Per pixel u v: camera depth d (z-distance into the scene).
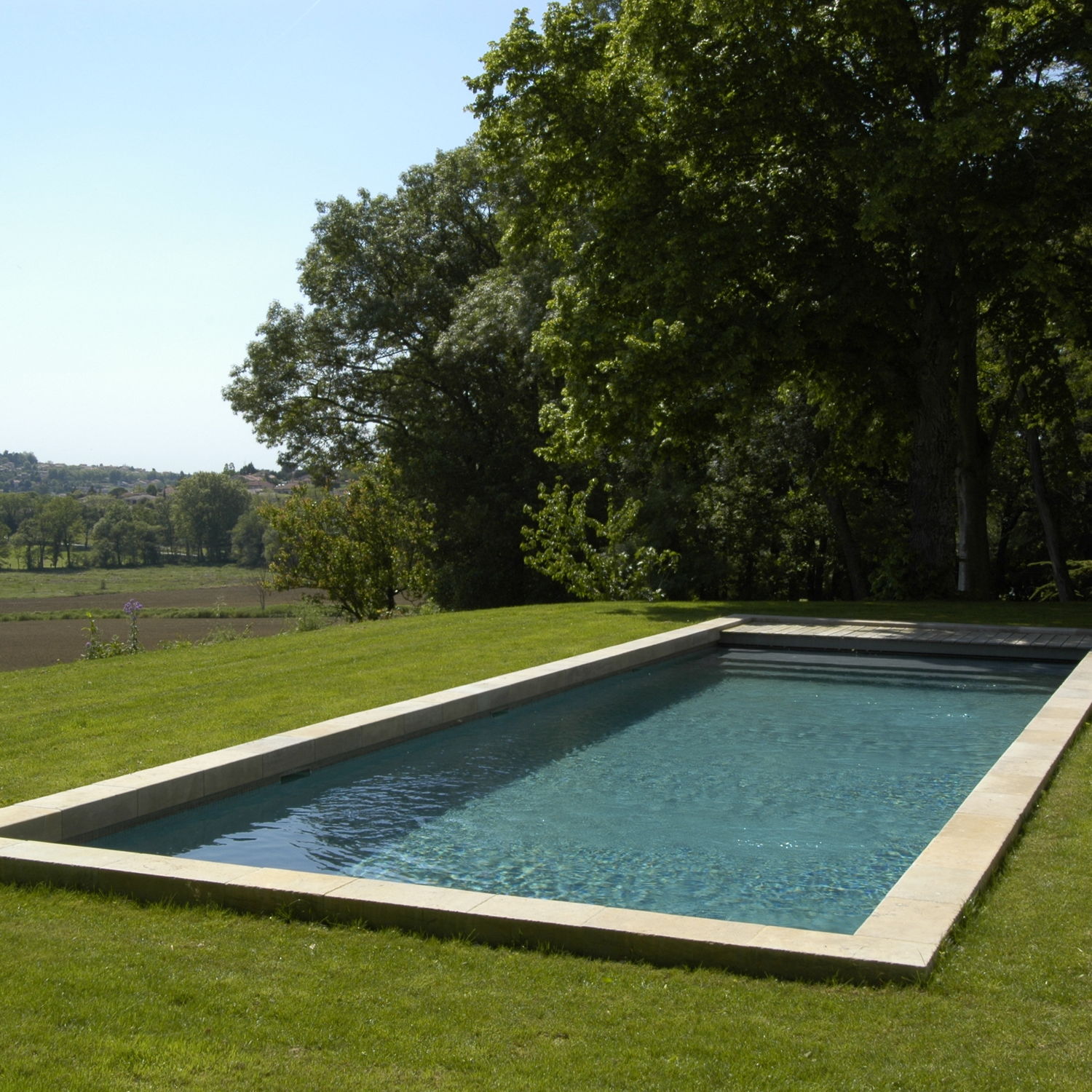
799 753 9.78
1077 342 19.41
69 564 145.25
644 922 4.59
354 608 27.20
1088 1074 3.38
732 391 17.38
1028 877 5.24
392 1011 3.97
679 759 9.53
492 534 33.72
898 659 14.38
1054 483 30.73
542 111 19.16
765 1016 3.88
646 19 17.48
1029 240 16.80
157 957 4.51
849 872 6.61
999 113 15.23
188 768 7.57
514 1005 4.01
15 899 5.28
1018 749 7.56
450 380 35.91
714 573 30.53
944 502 19.53
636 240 18.09
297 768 8.39
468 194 36.69
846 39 18.36
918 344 19.69
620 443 19.39
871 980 4.10
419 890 5.05
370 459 38.75
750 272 18.88
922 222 16.94
